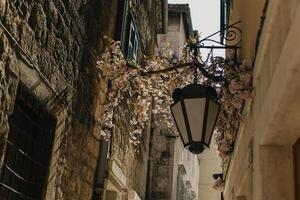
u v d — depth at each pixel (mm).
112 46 5934
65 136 4941
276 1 2760
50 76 4438
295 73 2336
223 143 5957
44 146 4590
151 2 10234
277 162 3266
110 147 6648
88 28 5656
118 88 6082
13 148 4031
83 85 5516
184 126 3863
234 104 4117
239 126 4852
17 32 3707
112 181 6957
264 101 3195
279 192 3213
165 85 5355
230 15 7867
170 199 11617
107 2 6484
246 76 3879
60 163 4832
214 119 3904
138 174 9383
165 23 11695
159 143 11961
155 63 5457
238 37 6164
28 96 4113
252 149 3857
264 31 3152
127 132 7957
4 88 3527
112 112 6383
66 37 4867
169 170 11805
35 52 4062
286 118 2857
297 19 2145
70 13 4945
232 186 6262
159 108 6438
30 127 4387
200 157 22125
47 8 4297
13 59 3646
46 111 4492
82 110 5531
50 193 4562
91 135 5953
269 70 3039
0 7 3389
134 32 8031
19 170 4176
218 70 4465
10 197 4004
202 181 22109
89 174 5957
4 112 3553
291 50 2285
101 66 5645
